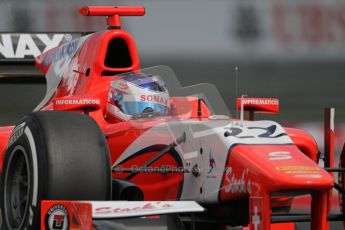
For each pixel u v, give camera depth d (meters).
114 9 26.62
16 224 18.34
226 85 65.44
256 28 70.19
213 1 70.56
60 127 17.75
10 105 39.66
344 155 20.66
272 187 16.70
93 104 20.84
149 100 21.92
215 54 70.00
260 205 16.91
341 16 69.06
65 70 25.75
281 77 67.81
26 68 32.72
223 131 18.42
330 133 20.44
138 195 18.34
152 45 70.06
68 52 26.08
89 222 15.73
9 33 32.69
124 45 24.34
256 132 18.47
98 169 17.59
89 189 17.45
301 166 17.08
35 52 32.59
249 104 22.05
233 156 17.75
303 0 69.69
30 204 17.52
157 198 20.00
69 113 18.31
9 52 32.47
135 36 70.06
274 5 70.12
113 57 24.30
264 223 16.80
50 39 32.81
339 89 65.62
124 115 22.05
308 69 69.19
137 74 22.47
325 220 17.14
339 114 59.31
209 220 19.11
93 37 24.72
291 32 69.62
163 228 16.97
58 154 17.38
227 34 70.50
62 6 55.00
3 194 18.84
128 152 20.89
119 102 22.25
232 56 70.06
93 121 18.27
